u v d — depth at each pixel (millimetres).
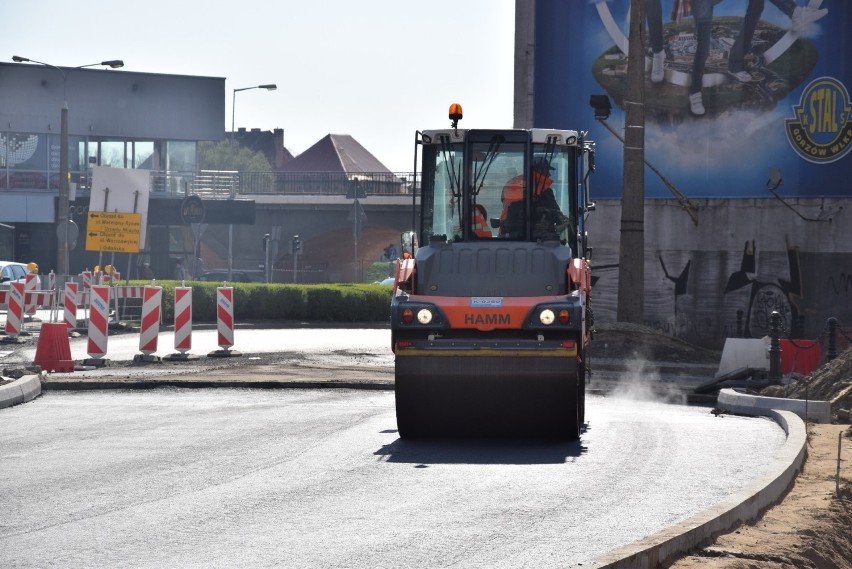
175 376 27328
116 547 10195
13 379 25016
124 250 42500
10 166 93562
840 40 40344
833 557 10883
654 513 11719
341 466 14758
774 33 41062
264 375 27891
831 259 40500
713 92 41812
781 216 41156
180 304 32844
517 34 44594
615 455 15836
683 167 42219
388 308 58625
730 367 30250
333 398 24141
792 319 40938
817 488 13547
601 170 43125
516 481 13672
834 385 22844
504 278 17234
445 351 16688
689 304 42312
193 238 95438
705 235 42094
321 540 10469
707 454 15891
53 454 15641
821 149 40625
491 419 16844
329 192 113312
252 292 56594
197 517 11492
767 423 20078
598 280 43219
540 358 16562
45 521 11297
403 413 16891
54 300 48625
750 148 41406
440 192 18328
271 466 14680
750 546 10391
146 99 97562
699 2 41938
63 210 68125
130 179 42250
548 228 18125
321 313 57000
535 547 10188
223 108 99438
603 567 8555
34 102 94188
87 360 30828
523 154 18312
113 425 18953
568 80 43562
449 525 11133
